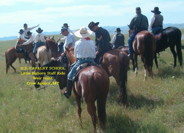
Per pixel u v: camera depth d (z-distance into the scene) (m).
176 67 12.41
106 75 6.39
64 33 10.65
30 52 16.22
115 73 8.17
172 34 12.12
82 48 6.82
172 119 7.11
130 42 11.40
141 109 7.91
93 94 6.07
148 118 7.18
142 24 11.27
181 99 8.45
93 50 6.95
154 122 6.73
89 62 6.85
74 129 7.13
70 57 8.18
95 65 6.86
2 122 7.94
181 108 7.46
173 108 7.83
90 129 6.87
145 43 10.52
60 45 13.54
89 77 6.12
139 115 7.57
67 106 8.93
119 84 8.19
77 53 6.90
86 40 6.89
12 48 17.03
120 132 6.62
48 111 8.65
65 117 8.09
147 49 10.55
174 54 12.63
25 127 7.60
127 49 12.63
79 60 6.93
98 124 6.89
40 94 10.76
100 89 6.07
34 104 9.48
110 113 7.61
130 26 11.40
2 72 17.56
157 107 7.84
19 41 16.80
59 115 8.27
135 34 11.33
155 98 8.90
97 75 6.12
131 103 8.50
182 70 11.89
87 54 6.85
